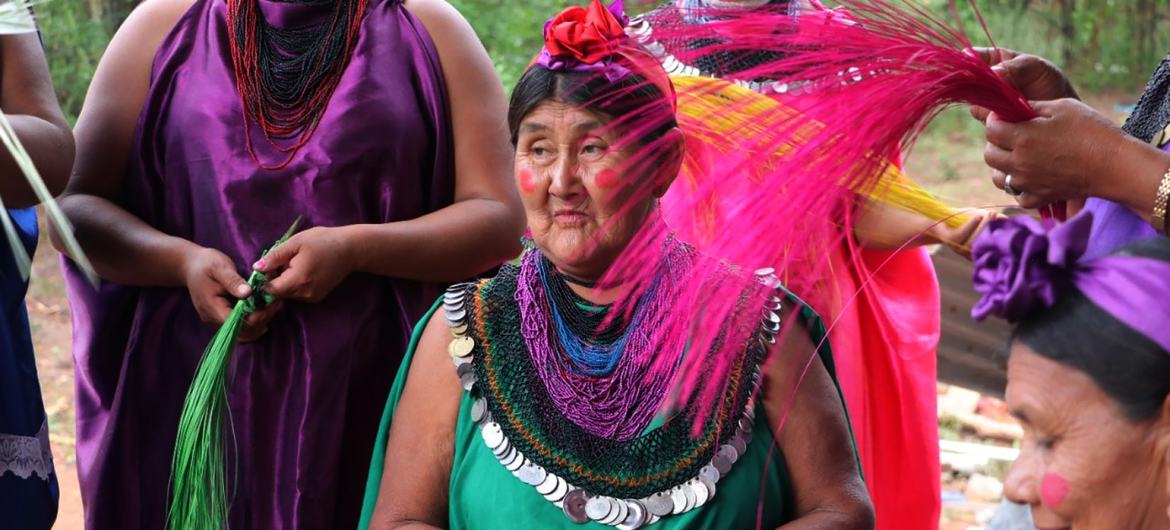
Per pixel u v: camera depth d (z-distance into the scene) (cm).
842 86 443
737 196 457
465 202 662
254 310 621
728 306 447
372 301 654
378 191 652
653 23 582
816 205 432
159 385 658
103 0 1638
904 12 470
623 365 470
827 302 727
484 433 472
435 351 496
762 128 464
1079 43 1664
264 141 644
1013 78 525
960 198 1698
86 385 679
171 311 659
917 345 757
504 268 504
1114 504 336
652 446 461
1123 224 443
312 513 638
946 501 1027
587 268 470
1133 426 331
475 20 1750
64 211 648
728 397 465
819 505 475
